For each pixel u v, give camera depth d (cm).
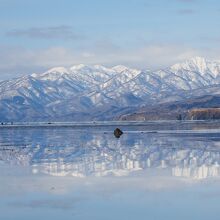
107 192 5238
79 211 4325
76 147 11906
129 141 13775
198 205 4488
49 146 12394
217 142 12300
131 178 6269
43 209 4431
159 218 4028
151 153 9731
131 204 4581
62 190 5425
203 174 6500
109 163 8112
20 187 5681
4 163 8412
